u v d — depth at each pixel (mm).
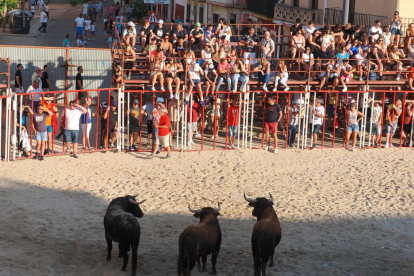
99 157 20812
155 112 20938
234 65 22062
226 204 16922
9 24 43812
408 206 17344
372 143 23578
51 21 54344
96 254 13094
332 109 24938
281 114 22297
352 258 13531
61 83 28469
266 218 12422
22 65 26438
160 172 19562
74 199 16766
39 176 18438
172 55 24562
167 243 13914
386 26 28125
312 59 22672
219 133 24625
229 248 13766
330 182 19234
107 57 28547
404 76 24219
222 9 46594
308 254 13594
